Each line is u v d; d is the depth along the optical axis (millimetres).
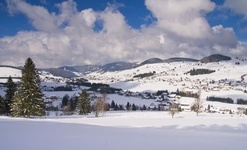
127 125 56469
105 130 37062
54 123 47312
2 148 19906
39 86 68250
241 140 29781
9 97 74812
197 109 128375
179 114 133750
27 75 65750
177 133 36375
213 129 54812
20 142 22609
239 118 102500
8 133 28562
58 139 25062
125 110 181500
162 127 54719
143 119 81938
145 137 29156
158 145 23531
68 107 129000
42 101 67812
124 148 21438
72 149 20234
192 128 55312
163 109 199000
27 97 64625
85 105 110500
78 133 31188
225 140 29031
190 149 22219
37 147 20641
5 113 75000
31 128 35281
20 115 65062
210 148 23016
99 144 22766
